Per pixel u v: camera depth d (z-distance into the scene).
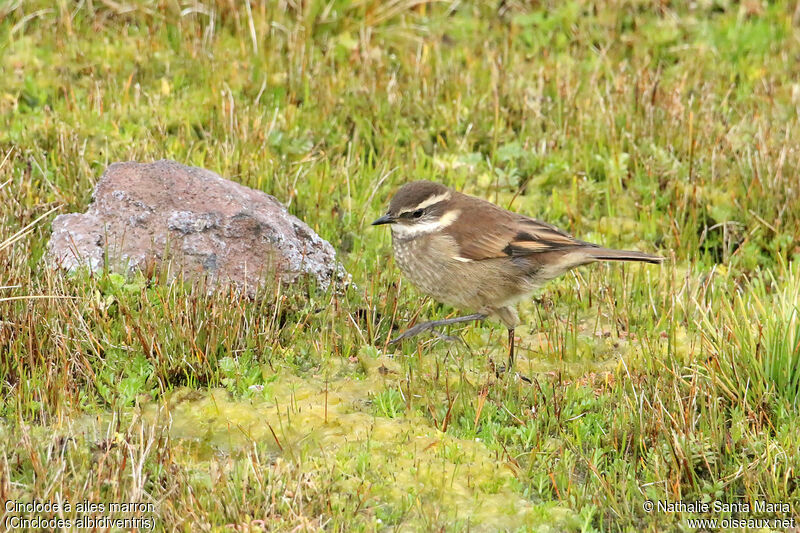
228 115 14.76
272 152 14.39
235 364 10.32
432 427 9.80
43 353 10.11
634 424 9.64
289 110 15.14
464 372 10.75
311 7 17.50
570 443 9.48
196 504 8.20
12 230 11.93
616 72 17.19
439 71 16.67
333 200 13.77
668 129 15.26
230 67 16.17
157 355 10.26
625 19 18.72
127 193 11.70
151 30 16.98
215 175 12.29
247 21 17.27
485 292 11.12
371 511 8.53
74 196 12.80
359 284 12.31
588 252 11.05
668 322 11.79
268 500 8.35
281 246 11.61
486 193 14.35
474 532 8.45
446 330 11.73
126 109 14.95
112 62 16.17
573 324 11.86
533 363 11.15
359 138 15.30
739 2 19.31
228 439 9.49
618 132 15.42
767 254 13.59
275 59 16.47
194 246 11.38
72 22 16.88
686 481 9.13
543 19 18.72
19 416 9.14
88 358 10.19
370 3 17.95
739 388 10.09
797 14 18.91
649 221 13.96
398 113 15.48
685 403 10.08
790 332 10.09
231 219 11.56
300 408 9.91
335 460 9.14
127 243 11.41
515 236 11.05
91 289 10.69
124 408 9.70
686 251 13.44
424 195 11.14
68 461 8.65
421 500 8.69
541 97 16.00
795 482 9.03
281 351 10.73
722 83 17.09
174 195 11.77
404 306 11.88
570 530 8.54
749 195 13.98
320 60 16.86
